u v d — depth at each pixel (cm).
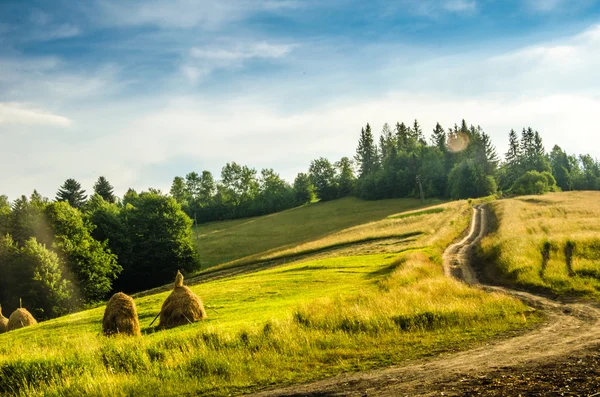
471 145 14888
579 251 3206
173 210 7606
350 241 5806
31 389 1279
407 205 12244
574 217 5850
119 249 7000
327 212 12469
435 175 13800
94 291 5634
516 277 2861
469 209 8494
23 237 5725
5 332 3219
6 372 1385
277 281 3509
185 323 2205
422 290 2345
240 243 9462
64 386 1271
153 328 2258
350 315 1723
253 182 16338
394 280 2720
